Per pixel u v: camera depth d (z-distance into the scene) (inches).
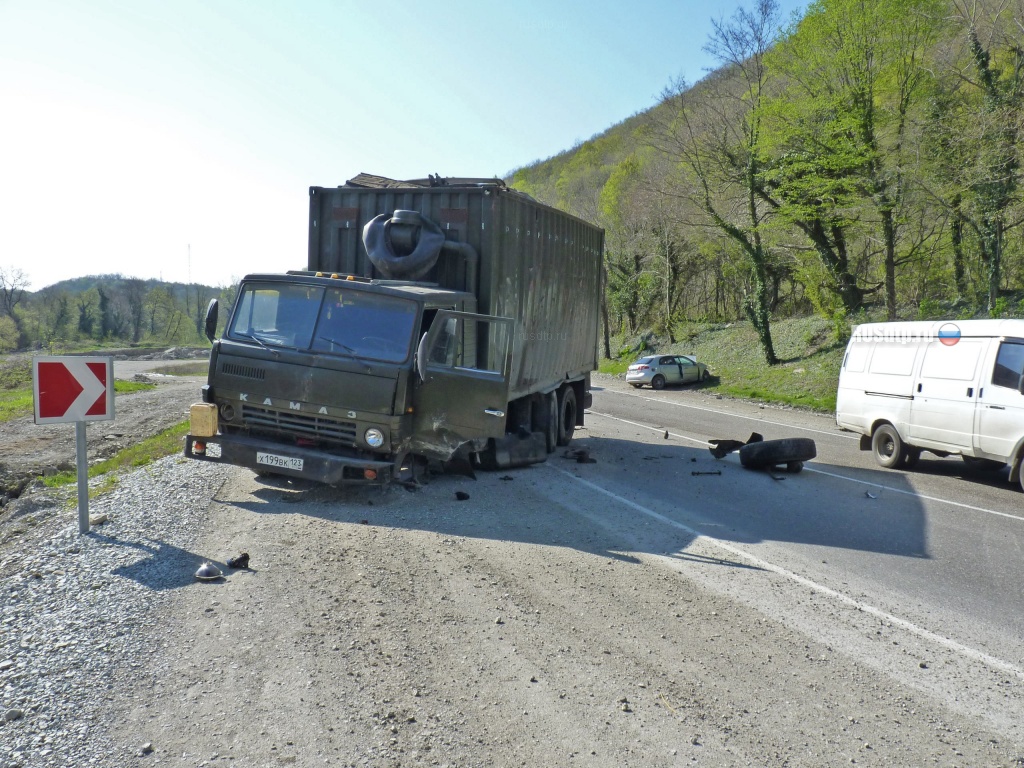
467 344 364.8
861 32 967.0
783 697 166.9
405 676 167.6
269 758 133.6
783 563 273.6
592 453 532.7
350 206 411.5
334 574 231.8
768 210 1245.1
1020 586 259.0
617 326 2272.4
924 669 186.1
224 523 284.2
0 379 1679.4
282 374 316.8
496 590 226.4
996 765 142.9
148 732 140.1
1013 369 445.1
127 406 994.7
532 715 153.5
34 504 335.6
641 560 267.0
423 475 370.9
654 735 148.1
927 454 610.2
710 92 1207.6
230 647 176.9
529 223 445.4
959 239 1117.7
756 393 1106.7
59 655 169.0
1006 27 836.0
